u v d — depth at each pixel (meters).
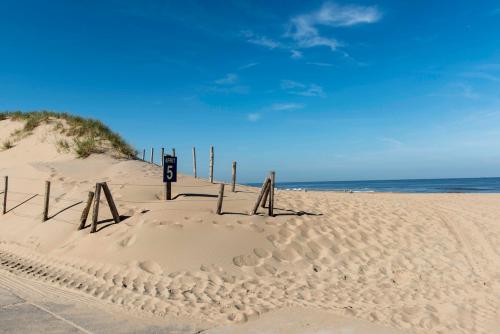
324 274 7.80
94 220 9.12
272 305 6.11
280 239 9.02
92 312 5.52
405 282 7.59
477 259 9.03
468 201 17.09
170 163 10.80
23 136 19.64
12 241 9.81
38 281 6.97
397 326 5.48
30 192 12.69
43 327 4.85
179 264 7.49
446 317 5.91
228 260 7.77
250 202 11.30
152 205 10.41
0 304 5.59
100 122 20.20
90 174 13.89
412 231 10.73
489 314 6.07
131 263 7.57
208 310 5.81
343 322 5.49
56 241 9.28
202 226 8.94
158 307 5.86
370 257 8.86
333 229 10.12
